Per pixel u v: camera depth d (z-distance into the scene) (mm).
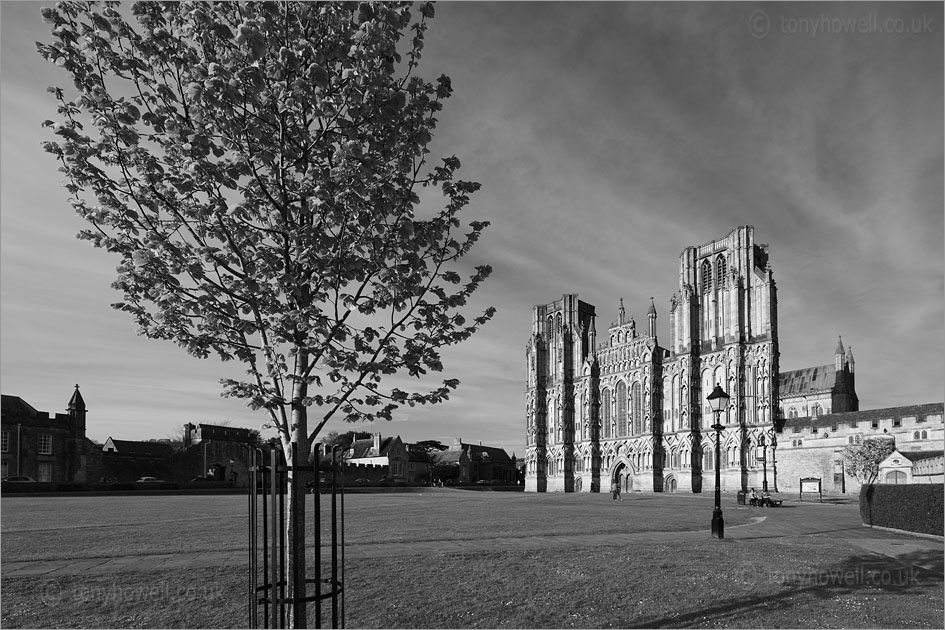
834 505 69250
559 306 156000
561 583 18891
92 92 10258
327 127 11656
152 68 11023
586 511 51000
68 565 20969
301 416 11664
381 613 15859
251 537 11141
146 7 10688
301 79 10484
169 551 23984
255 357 11812
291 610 10781
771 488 107500
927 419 85812
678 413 126062
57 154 10266
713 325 123062
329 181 10734
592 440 142875
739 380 116062
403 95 11312
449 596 17359
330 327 11805
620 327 141625
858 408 128375
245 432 138125
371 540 28000
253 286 10734
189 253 11219
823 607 16312
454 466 179000
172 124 10523
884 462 79188
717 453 31953
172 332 11312
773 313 115250
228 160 10969
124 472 121500
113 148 10445
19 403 107000
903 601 16984
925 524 33406
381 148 11773
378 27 11148
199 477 125375
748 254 119438
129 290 11328
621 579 19531
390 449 163500
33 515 42688
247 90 10375
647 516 45938
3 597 16844
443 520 39281
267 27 10773
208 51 11117
